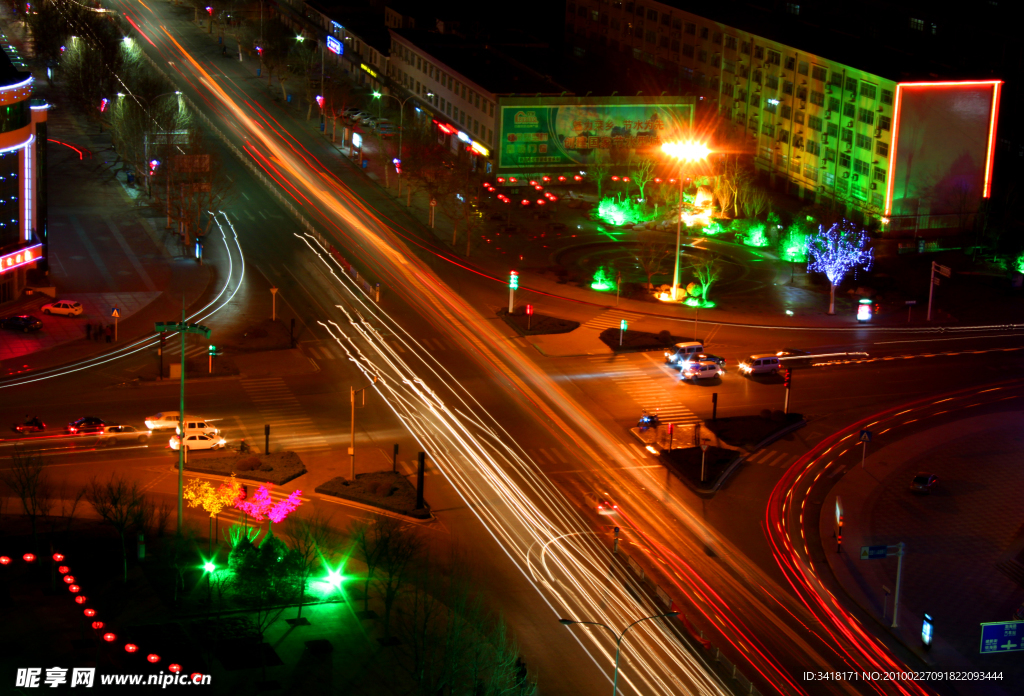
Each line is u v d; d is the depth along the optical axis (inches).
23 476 3858.3
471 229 7288.4
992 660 3447.3
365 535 3686.0
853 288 6673.2
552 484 4419.3
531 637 3373.5
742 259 7126.0
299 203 7785.4
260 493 4111.7
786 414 5054.1
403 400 5098.4
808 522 4249.5
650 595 3678.6
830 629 3570.4
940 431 5036.9
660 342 5816.9
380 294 6368.1
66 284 6186.0
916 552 4065.0
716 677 3248.0
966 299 6643.7
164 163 7500.0
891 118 7185.0
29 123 5782.5
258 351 5536.4
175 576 3494.1
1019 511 4379.9
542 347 5757.9
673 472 4564.5
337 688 3036.4
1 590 3395.7
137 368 5260.8
